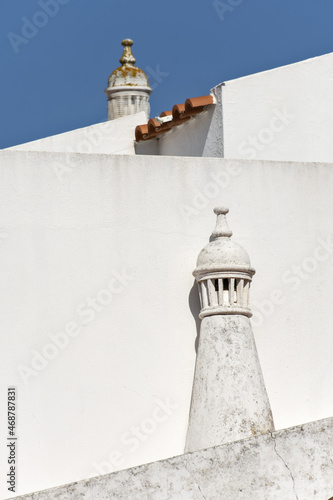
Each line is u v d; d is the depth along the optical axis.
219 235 18.91
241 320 18.48
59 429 17.97
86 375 18.30
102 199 18.88
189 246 19.33
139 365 18.66
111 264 18.77
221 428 17.70
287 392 19.58
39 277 18.30
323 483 14.87
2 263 18.12
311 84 24.00
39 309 18.22
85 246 18.66
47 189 18.56
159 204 19.25
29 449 17.73
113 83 30.12
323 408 19.77
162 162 19.36
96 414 18.23
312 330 19.95
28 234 18.34
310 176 20.44
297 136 23.73
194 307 19.17
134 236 18.98
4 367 17.86
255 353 18.47
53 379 18.09
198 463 14.66
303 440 14.99
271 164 20.19
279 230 20.06
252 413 17.86
